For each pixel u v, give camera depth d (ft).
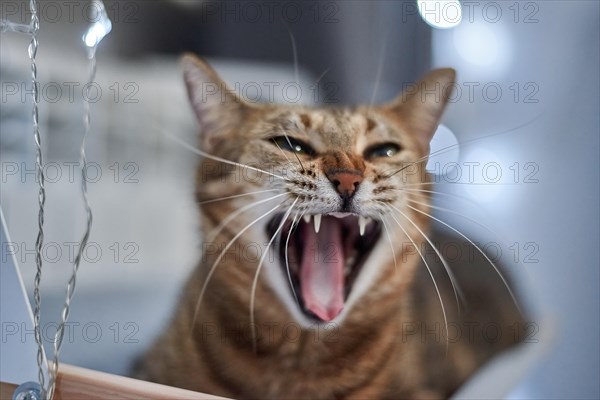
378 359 1.45
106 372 1.52
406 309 1.43
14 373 1.51
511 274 1.38
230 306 1.48
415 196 1.40
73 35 1.53
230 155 1.46
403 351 1.44
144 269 1.51
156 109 1.49
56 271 1.55
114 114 1.51
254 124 1.45
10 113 1.59
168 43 1.48
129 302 1.52
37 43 1.49
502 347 1.40
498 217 1.38
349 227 1.43
